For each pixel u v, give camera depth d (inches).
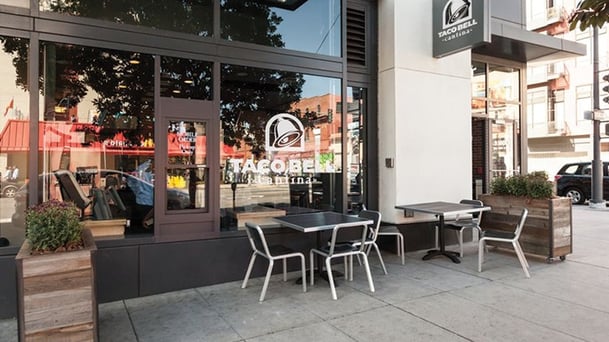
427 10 232.2
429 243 229.1
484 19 200.4
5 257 132.1
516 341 111.0
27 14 138.1
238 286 161.2
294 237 183.3
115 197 174.4
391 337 113.9
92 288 97.9
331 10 205.3
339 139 208.1
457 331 117.6
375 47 231.9
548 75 794.8
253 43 182.7
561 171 490.6
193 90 172.1
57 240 98.0
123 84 191.9
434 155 233.0
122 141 191.8
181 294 152.2
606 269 184.5
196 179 165.2
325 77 200.5
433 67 233.5
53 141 170.4
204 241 161.5
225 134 183.2
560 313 131.0
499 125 318.7
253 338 113.8
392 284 163.2
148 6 161.3
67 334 95.6
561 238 198.5
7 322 129.0
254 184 189.8
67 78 178.9
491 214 219.5
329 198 207.5
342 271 182.2
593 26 113.7
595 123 415.8
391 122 222.5
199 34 169.2
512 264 194.4
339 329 119.4
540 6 815.1
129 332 118.6
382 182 228.2
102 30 148.5
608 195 442.9
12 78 142.9
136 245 149.7
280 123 196.9
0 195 139.0
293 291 154.8
